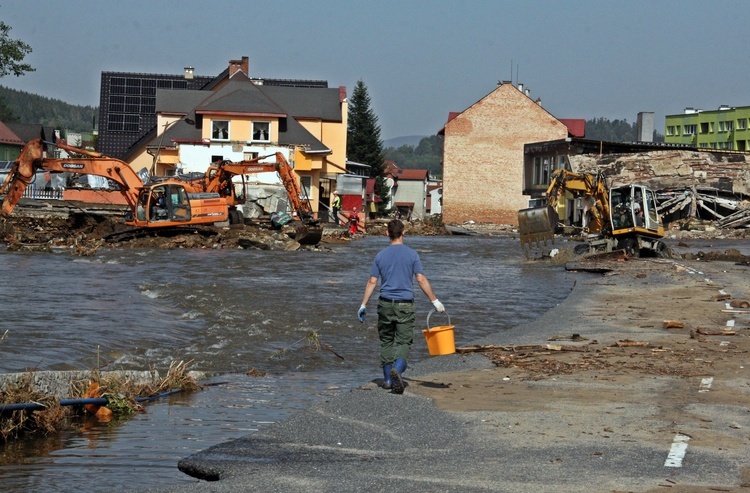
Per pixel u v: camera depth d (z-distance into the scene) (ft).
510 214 267.80
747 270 97.66
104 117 295.89
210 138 210.79
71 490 24.30
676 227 200.64
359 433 28.76
